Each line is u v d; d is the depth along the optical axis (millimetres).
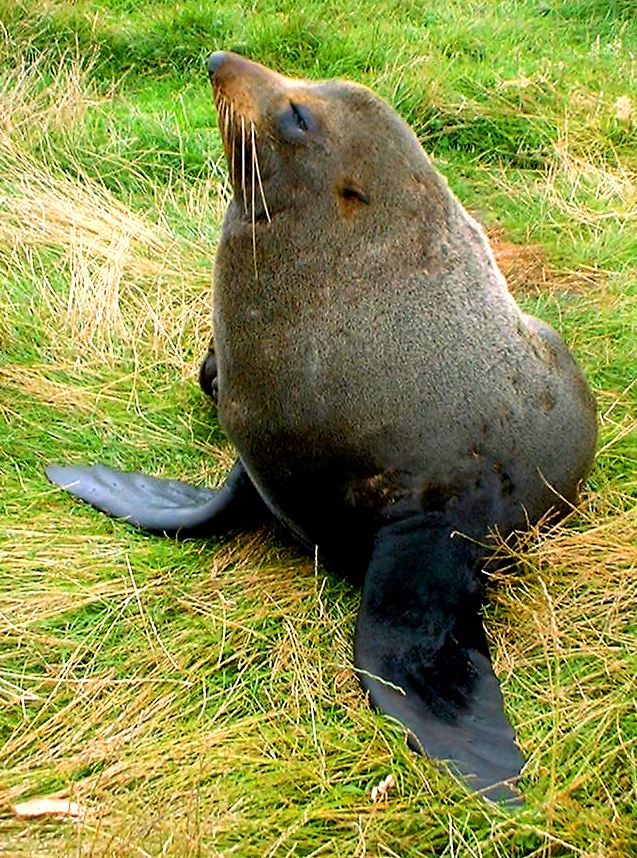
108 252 7211
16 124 8242
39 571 4883
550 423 4895
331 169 4523
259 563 5051
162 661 4438
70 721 4164
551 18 11609
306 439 4617
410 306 4598
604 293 7145
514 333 4855
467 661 4371
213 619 4656
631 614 4641
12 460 5617
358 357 4547
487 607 4738
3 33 9617
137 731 4113
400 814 3783
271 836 3734
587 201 8289
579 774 3949
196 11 10516
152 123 8812
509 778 3900
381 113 4609
